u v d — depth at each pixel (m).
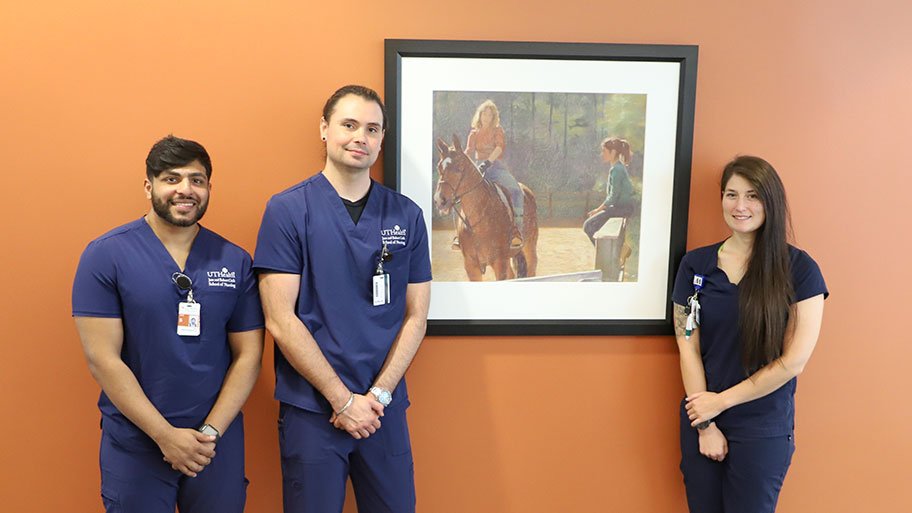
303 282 1.60
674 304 1.86
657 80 1.86
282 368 1.63
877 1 1.89
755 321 1.67
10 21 1.75
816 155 1.93
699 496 1.81
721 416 1.76
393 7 1.82
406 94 1.83
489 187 1.87
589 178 1.89
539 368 1.95
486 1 1.83
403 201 1.71
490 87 1.84
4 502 1.88
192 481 1.55
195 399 1.52
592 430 1.98
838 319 1.98
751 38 1.89
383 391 1.63
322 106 1.83
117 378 1.45
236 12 1.79
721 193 1.85
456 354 1.93
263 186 1.85
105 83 1.78
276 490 1.95
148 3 1.77
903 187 1.94
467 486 1.98
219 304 1.53
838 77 1.91
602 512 2.01
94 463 1.89
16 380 1.85
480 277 1.90
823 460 2.00
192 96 1.81
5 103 1.77
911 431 2.00
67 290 1.83
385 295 1.65
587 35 1.86
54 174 1.80
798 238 1.95
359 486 1.72
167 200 1.45
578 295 1.93
